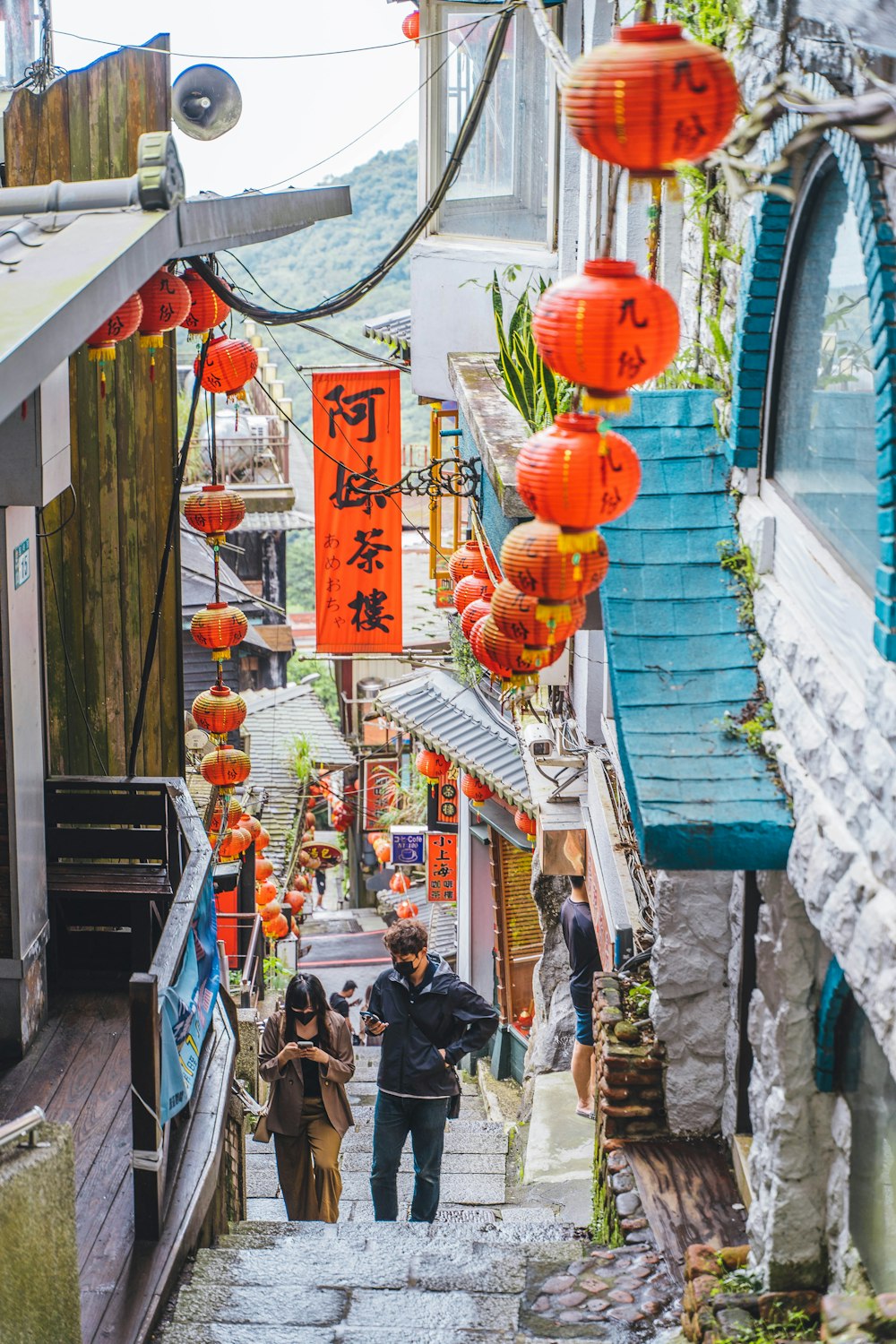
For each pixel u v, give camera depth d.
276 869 17.27
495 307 8.82
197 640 9.13
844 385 4.05
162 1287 5.17
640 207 7.79
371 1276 5.53
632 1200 5.66
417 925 7.29
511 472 7.34
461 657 11.95
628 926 7.06
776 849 4.19
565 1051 10.35
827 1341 3.59
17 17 8.20
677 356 6.17
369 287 8.05
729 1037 5.91
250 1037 10.30
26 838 7.04
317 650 11.97
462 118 11.09
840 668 3.94
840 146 3.63
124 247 4.72
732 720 4.49
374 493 10.54
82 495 8.89
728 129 3.50
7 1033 6.92
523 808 11.50
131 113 8.30
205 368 7.73
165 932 6.00
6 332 3.96
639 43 3.44
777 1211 4.59
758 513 4.82
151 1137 5.38
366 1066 13.03
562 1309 5.14
